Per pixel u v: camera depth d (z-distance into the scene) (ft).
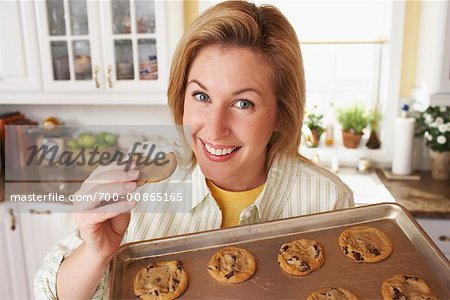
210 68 2.62
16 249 7.18
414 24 7.60
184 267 2.75
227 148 2.76
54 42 7.29
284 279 2.67
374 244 2.87
